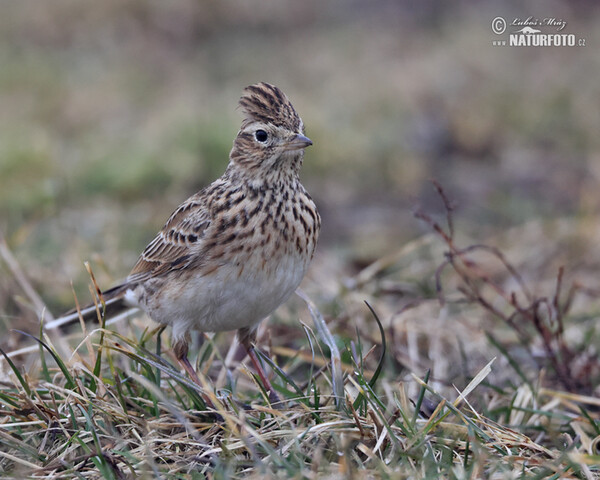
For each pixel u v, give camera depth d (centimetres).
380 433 773
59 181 1734
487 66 2456
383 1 3064
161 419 830
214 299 889
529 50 2581
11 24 2770
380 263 1309
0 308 1196
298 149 872
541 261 1487
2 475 747
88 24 2800
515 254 1503
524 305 1300
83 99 2256
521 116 2205
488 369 842
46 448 799
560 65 2473
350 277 1441
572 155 2052
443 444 746
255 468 732
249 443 743
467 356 1138
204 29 2881
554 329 1196
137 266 984
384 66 2516
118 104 2253
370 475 716
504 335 1193
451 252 1083
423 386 791
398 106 2238
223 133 1908
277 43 2789
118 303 1023
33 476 737
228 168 917
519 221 1692
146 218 1644
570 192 1841
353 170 1922
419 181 1892
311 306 945
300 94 2294
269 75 2498
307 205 902
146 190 1789
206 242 876
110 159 1831
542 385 1027
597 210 1697
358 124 2119
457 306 1291
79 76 2459
